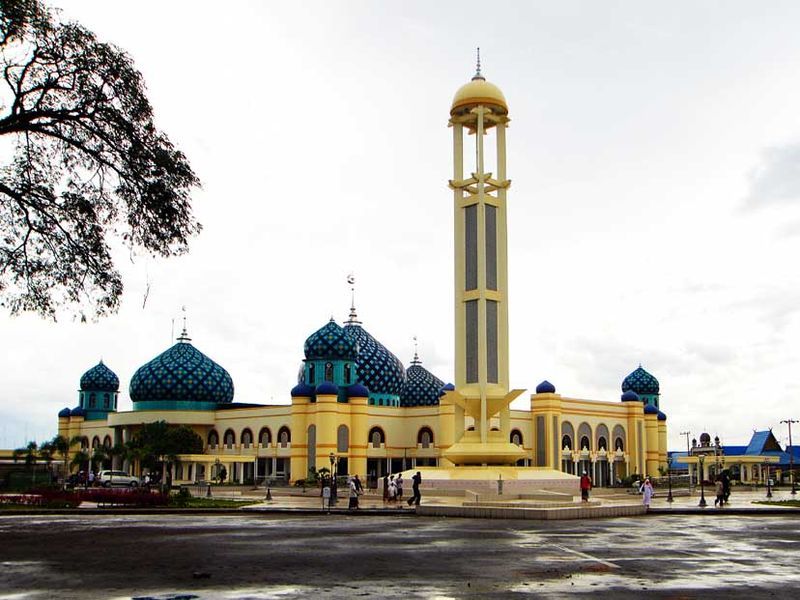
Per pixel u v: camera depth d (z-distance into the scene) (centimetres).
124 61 2836
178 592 1727
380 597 1673
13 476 9619
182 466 9719
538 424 9794
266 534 3056
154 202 2884
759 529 3353
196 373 10669
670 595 1702
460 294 6925
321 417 8812
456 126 7156
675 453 15338
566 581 1889
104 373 12325
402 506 4994
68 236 2870
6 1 2547
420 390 10769
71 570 2050
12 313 2898
